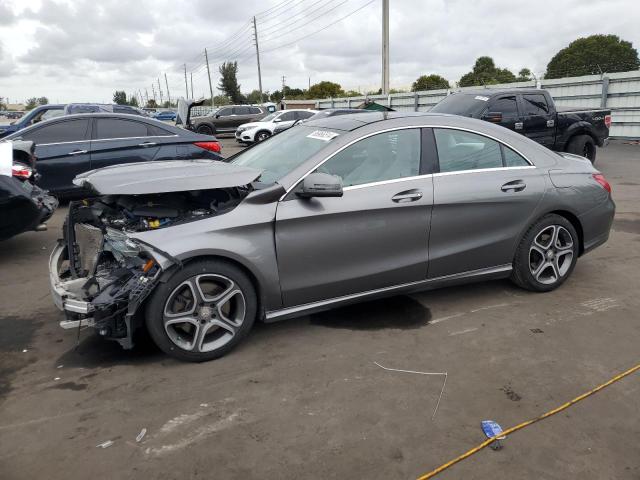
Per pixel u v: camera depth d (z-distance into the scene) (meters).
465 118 4.17
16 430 2.68
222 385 3.09
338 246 3.57
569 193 4.35
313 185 3.32
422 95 23.66
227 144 24.02
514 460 2.43
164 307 3.17
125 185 3.18
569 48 57.22
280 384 3.09
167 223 3.32
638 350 3.47
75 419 2.77
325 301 3.67
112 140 7.99
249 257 3.30
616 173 11.27
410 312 4.11
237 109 28.27
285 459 2.45
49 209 5.73
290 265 3.46
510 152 4.24
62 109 15.07
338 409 2.84
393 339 3.66
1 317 4.12
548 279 4.47
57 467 2.41
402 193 3.72
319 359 3.39
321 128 4.10
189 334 3.39
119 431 2.66
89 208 3.75
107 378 3.18
